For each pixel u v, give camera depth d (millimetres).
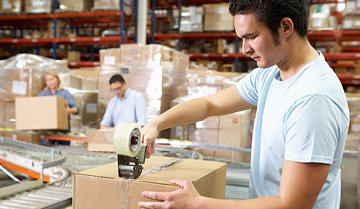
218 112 1221
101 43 6188
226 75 3727
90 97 4297
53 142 3301
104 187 921
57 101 3035
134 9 5371
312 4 5562
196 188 920
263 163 998
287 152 827
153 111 3701
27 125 3070
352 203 2459
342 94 842
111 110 3678
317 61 886
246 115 3375
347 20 4926
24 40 6012
